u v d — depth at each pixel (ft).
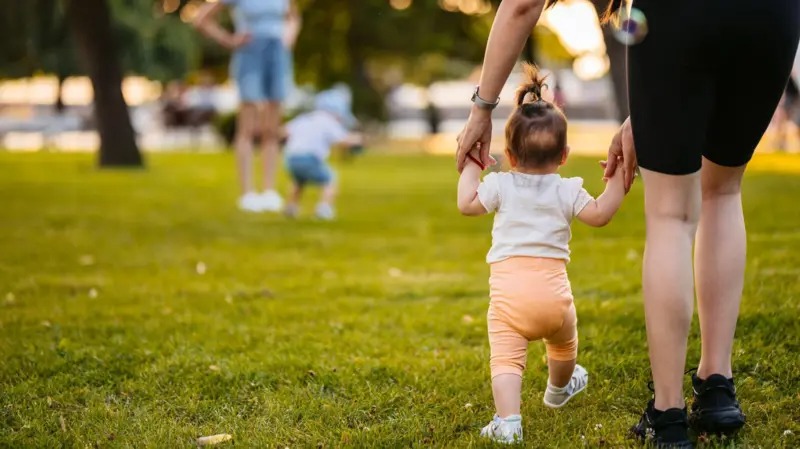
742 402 12.10
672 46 9.53
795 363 13.25
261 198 36.99
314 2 102.83
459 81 137.80
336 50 107.96
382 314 17.93
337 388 13.41
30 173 56.75
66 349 15.19
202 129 124.57
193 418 12.50
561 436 11.14
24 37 82.69
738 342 14.26
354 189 47.11
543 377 13.60
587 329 15.92
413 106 171.63
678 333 10.00
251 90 36.11
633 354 14.30
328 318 17.71
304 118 34.91
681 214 10.00
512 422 10.69
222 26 99.96
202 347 15.55
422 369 14.14
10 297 19.24
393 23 102.89
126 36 100.58
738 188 11.03
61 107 127.95
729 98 10.03
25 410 12.55
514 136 11.05
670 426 10.13
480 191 11.14
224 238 28.94
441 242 27.89
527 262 10.84
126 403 13.01
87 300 19.31
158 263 24.18
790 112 77.00
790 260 20.25
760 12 9.43
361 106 108.58
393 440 11.28
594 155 73.15
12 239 28.22
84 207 37.40
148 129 141.08
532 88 11.73
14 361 14.53
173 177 54.13
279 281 21.56
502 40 10.34
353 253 25.94
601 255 23.50
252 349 15.51
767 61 9.67
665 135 9.75
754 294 16.84
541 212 10.89
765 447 10.55
